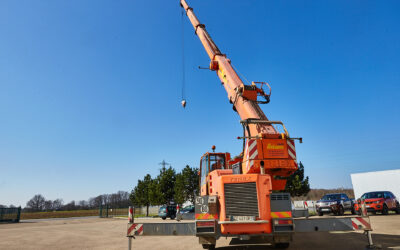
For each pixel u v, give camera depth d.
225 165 8.99
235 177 6.23
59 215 53.59
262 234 5.86
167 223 6.16
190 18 19.69
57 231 14.32
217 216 6.05
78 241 9.96
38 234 12.80
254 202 6.03
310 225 6.02
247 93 10.96
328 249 6.82
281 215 5.95
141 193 40.66
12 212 26.88
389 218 15.16
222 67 13.72
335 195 20.73
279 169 7.30
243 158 7.74
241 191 6.12
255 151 7.19
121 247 8.36
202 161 9.56
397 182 26.02
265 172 7.44
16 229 16.42
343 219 6.11
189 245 8.45
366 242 7.62
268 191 6.15
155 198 36.59
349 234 9.49
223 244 8.41
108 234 12.40
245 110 10.70
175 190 36.16
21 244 9.39
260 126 8.71
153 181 38.38
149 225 6.16
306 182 26.64
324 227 6.01
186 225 6.12
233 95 12.09
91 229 15.32
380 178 27.14
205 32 17.05
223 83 13.66
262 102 11.05
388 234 9.14
